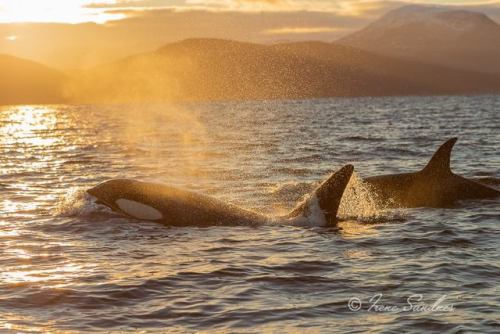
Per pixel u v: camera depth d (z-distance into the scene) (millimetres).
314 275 19438
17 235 25109
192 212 26922
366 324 15469
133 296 17578
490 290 17828
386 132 94062
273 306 16781
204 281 18891
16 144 83188
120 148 72938
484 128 99375
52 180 43344
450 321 15555
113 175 46062
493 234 24938
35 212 30031
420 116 155375
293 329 15242
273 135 90500
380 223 27094
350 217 28109
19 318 15898
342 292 17844
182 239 24172
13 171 49156
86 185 40719
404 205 31312
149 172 47719
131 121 165750
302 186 36375
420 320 15656
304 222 26656
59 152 68438
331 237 24469
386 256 21719
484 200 32062
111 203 27922
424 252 22250
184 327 15445
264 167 49594
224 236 24625
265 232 25297
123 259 21391
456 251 22344
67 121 174250
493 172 44031
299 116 165125
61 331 15102
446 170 32750
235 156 59562
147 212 27078
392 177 32781
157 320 15883
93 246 23188
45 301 17141
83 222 26984
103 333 15016
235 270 19984
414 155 58531
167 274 19531
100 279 19047
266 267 20328
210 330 15242
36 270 20078
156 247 22984
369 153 60531
